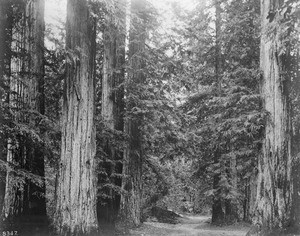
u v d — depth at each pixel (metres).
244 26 16.83
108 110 14.23
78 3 9.04
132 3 13.47
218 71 20.91
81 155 8.66
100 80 16.41
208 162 21.67
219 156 20.83
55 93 12.09
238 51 17.55
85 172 8.66
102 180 12.63
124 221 14.27
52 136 9.84
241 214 25.88
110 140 13.08
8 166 7.71
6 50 8.71
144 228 14.31
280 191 9.45
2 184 8.68
